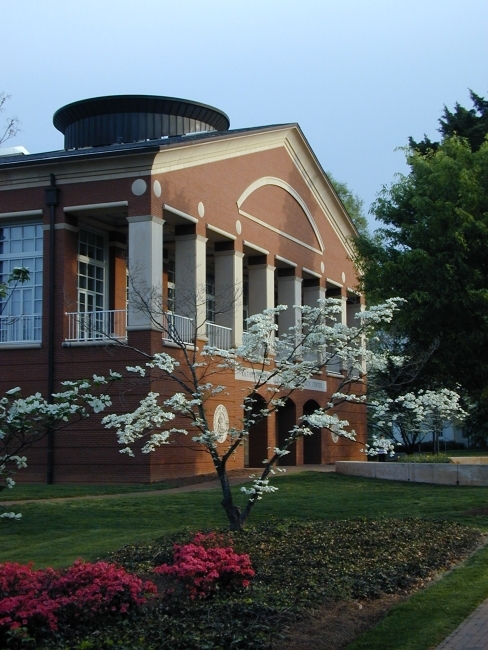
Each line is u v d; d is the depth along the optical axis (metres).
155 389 24.27
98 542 14.77
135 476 24.31
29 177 25.91
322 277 37.50
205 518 17.41
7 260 26.55
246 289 36.78
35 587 8.95
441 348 26.52
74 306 25.69
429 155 30.75
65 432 25.05
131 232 24.83
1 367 25.83
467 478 23.66
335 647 8.46
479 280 25.88
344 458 39.12
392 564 11.78
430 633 8.50
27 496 21.30
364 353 15.94
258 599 9.84
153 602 9.58
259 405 31.77
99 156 24.91
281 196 33.97
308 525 15.12
